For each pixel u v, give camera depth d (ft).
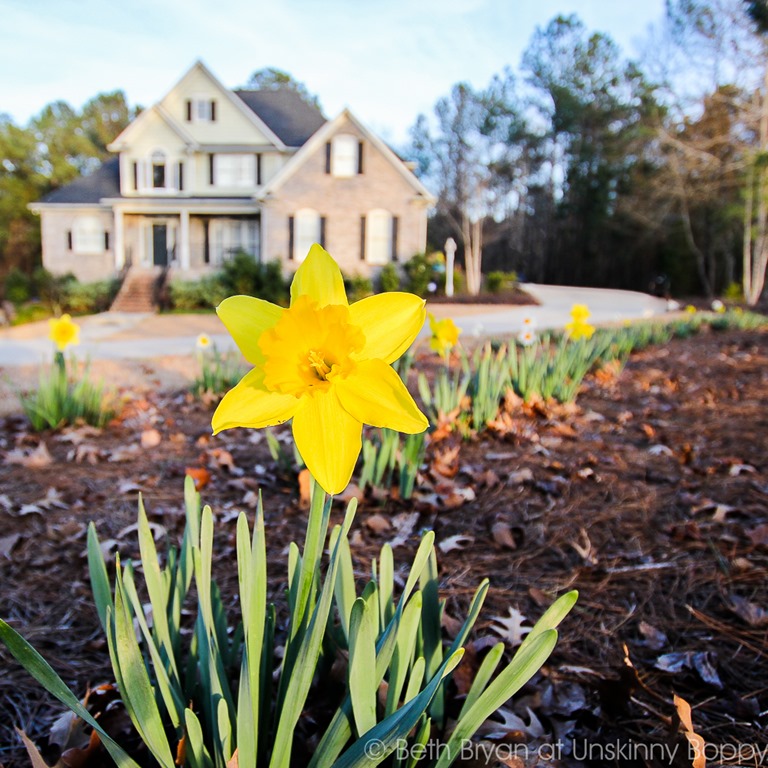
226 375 20.85
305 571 3.83
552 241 163.53
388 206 75.92
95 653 6.63
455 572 8.32
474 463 12.87
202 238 83.10
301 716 4.99
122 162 80.84
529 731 5.08
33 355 34.14
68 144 159.94
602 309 71.77
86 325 55.98
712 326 45.52
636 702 5.66
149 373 26.27
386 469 11.68
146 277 78.84
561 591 7.80
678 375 24.59
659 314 63.77
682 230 118.32
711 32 78.18
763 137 78.54
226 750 3.56
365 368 3.31
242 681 3.39
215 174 80.84
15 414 18.52
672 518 10.09
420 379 14.33
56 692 3.30
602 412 18.08
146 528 4.34
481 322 52.44
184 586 4.98
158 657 4.07
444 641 6.31
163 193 80.74
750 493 11.10
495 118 145.07
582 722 5.41
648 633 6.77
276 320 3.52
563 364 17.85
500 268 169.27
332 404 3.33
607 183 144.05
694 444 14.57
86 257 83.76
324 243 75.97
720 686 5.88
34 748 3.67
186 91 79.36
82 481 12.13
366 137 74.90
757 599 7.49
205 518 4.12
